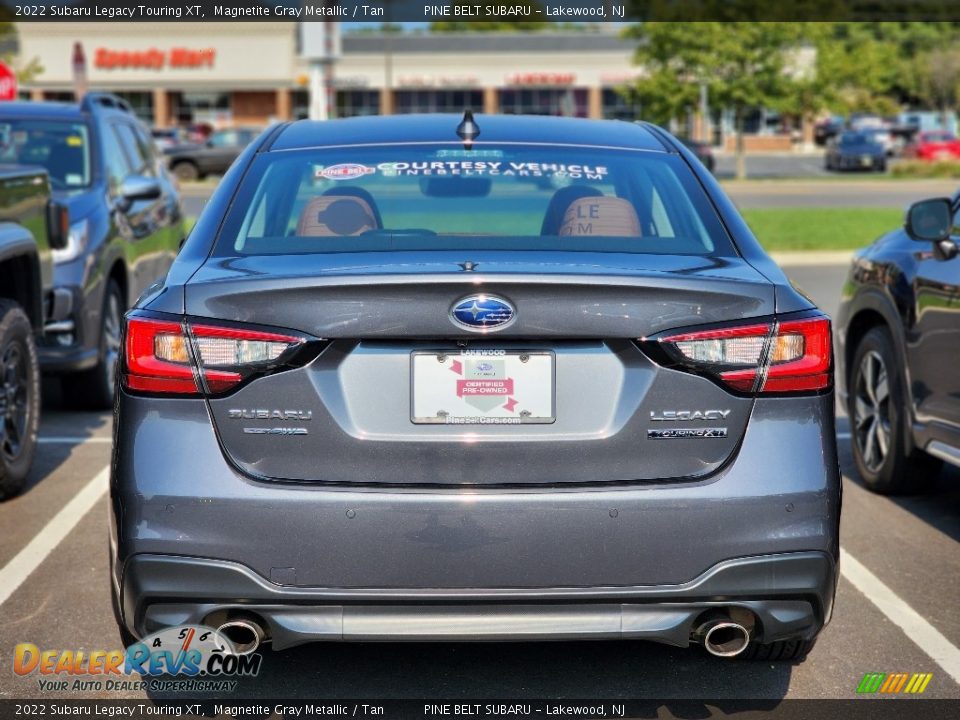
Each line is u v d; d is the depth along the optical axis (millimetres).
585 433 3086
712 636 3227
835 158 50906
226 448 3080
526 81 66625
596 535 3039
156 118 64750
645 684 3658
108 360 7812
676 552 3053
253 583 3023
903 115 76938
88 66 63406
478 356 3084
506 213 3766
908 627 4145
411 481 3062
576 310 3062
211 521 3029
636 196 3838
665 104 42156
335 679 3689
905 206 27922
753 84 40750
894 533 5250
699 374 3102
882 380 5793
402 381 3080
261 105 65625
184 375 3088
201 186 37219
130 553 3059
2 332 5477
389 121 4379
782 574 3082
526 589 3041
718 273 3270
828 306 12734
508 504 3027
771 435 3121
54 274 7168
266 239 3590
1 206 5723
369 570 3027
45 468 6355
